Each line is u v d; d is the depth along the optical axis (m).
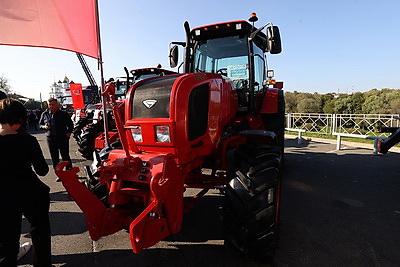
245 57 3.21
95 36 3.15
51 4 2.85
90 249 2.25
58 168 1.62
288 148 7.31
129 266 2.00
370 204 3.16
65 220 2.85
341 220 2.73
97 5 3.11
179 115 1.88
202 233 2.48
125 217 1.92
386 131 5.10
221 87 2.37
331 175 4.43
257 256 1.87
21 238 2.52
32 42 2.81
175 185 1.75
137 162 1.87
